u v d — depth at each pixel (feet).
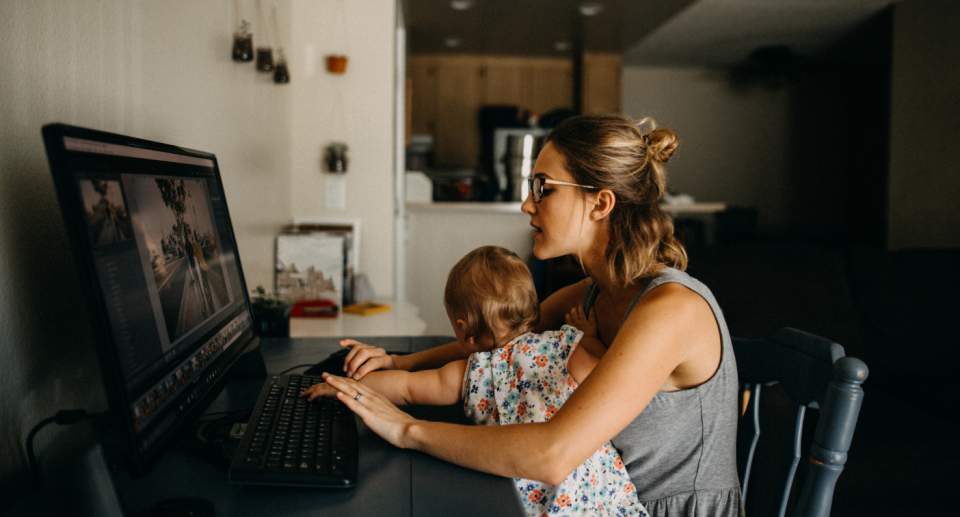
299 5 8.56
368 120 8.81
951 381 7.00
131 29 3.56
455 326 3.38
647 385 2.45
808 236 24.14
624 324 2.66
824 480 2.61
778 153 25.95
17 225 2.33
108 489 1.78
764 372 3.43
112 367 1.72
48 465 2.08
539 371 2.95
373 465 2.40
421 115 22.57
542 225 3.11
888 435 5.59
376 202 8.95
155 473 2.27
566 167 2.98
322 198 8.85
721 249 7.02
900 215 14.76
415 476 2.31
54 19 2.66
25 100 2.41
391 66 8.75
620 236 2.98
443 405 3.25
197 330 2.55
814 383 2.95
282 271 7.33
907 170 14.57
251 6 6.33
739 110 25.72
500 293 3.18
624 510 2.92
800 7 16.46
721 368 2.89
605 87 21.61
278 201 7.73
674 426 2.97
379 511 2.03
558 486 2.75
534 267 12.67
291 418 2.59
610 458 3.01
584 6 15.70
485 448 2.36
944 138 13.74
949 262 7.61
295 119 8.70
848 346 6.72
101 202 1.86
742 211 21.44
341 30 8.66
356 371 3.40
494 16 16.80
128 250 2.01
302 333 6.07
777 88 25.05
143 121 3.74
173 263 2.39
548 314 4.04
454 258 12.77
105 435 2.29
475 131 22.76
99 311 1.71
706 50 21.83
